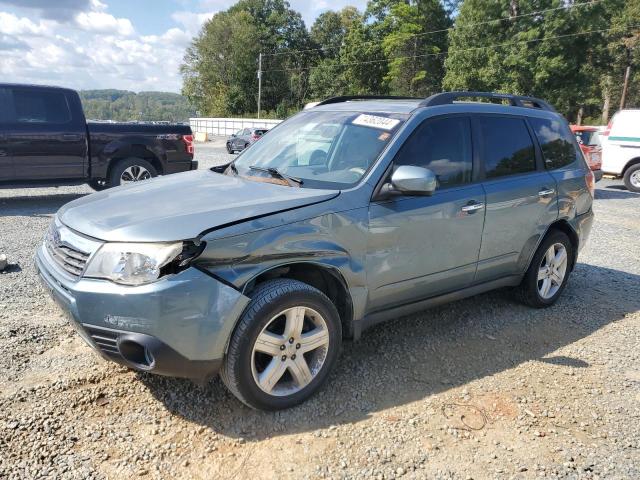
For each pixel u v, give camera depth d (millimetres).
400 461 2771
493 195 4195
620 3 41469
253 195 3305
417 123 3816
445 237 3863
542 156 4855
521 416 3238
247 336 2867
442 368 3783
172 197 3336
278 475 2625
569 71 42406
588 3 40250
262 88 74125
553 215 4820
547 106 5246
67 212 3350
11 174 9070
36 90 9211
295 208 3143
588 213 5375
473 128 4227
